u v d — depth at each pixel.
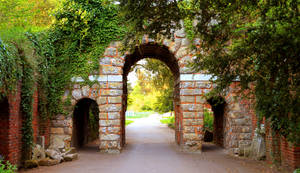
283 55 5.42
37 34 12.12
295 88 5.44
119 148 13.60
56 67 13.81
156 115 61.47
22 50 9.88
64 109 13.63
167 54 15.55
